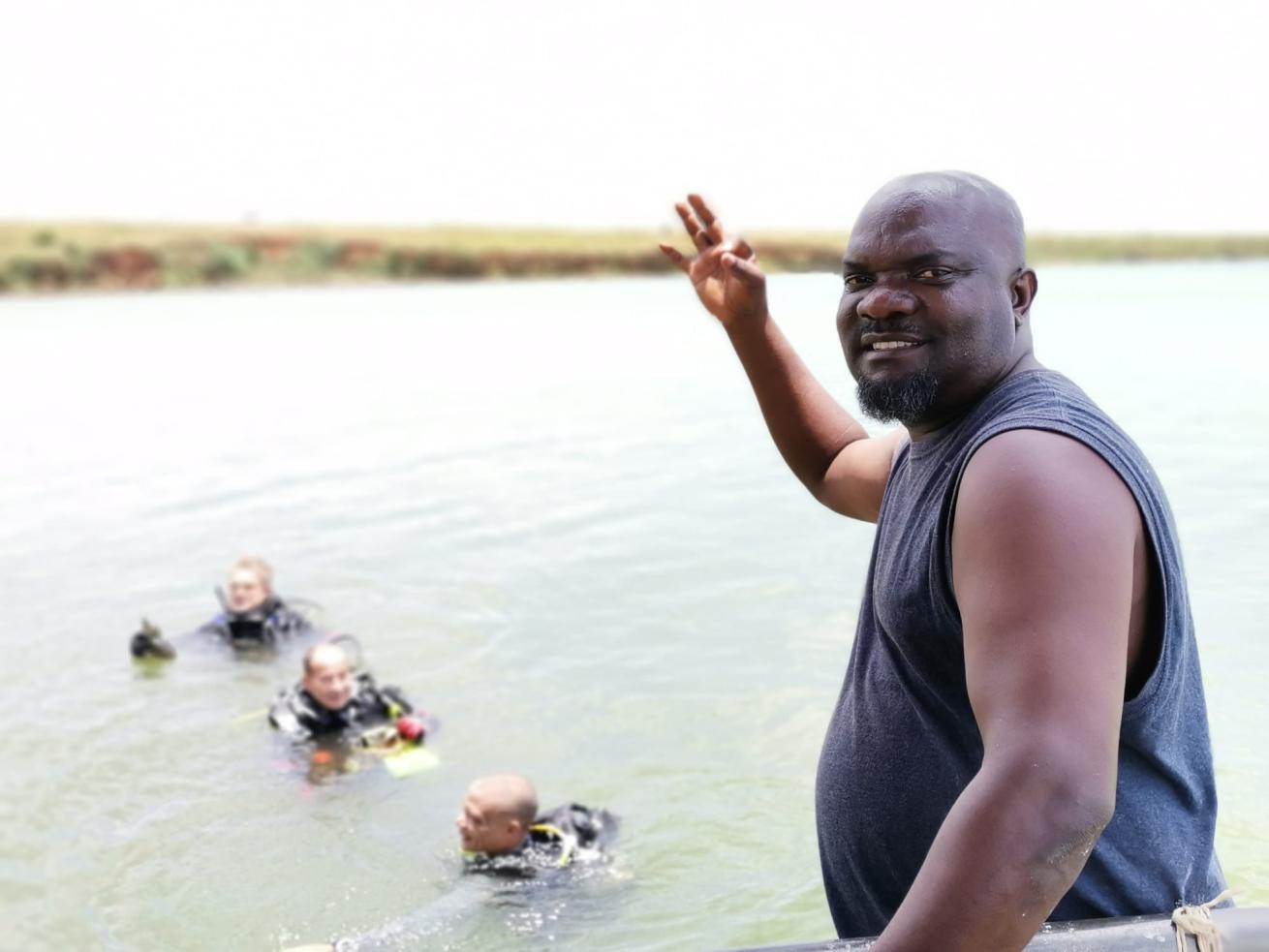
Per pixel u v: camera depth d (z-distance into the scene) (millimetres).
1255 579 7410
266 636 9109
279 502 12867
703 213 3330
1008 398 2127
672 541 10523
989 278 2205
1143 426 12898
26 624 9555
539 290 48406
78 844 6254
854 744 2432
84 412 18812
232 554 11141
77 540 11734
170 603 9984
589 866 5832
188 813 6578
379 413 17859
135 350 27266
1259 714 5648
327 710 7551
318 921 5527
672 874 5742
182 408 18922
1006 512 1896
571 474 13352
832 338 3225
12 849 6199
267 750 7344
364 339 28562
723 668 7867
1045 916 1732
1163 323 23000
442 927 5383
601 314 34125
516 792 5980
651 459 13867
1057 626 1813
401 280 59594
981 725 1847
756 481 12523
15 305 44000
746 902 5492
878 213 2254
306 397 19578
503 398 18797
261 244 60188
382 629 9117
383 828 6367
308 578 10328
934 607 2129
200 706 8039
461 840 6105
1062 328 22422
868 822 2373
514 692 7832
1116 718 1792
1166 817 2158
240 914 5594
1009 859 1706
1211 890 2275
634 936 5262
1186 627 2066
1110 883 2131
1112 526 1884
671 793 6480
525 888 5668
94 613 9781
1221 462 10984
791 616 8617
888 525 2375
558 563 10164
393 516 12055
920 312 2191
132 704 8062
